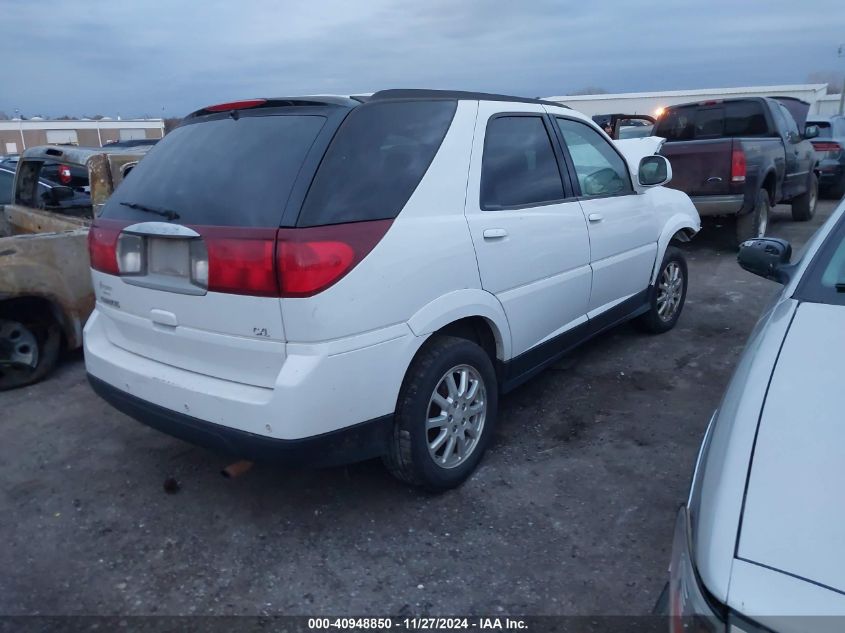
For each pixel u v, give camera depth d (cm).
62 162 589
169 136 363
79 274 521
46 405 479
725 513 176
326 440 287
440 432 340
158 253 314
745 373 227
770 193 919
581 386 479
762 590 156
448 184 335
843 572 155
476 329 371
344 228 285
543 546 309
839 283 262
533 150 404
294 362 277
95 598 285
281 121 316
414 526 326
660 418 427
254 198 289
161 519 339
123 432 436
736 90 3484
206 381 305
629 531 316
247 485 368
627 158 506
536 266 386
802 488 175
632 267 496
